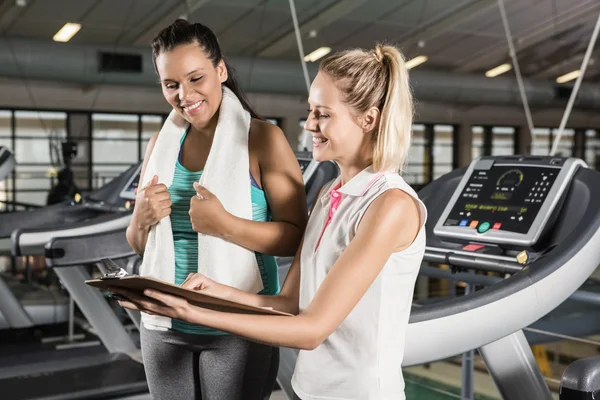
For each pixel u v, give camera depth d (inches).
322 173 101.1
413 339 58.2
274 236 53.6
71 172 244.8
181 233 55.8
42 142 323.6
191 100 53.0
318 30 318.7
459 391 122.2
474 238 76.6
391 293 43.9
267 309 40.2
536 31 226.5
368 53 44.9
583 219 67.6
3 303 164.7
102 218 120.2
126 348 133.3
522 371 71.2
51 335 169.6
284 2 326.0
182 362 57.0
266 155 55.2
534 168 76.9
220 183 54.6
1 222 149.4
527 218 73.4
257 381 56.2
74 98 331.6
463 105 265.3
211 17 340.8
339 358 44.7
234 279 53.7
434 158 277.4
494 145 251.9
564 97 215.9
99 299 131.6
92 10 328.8
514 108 240.7
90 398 100.3
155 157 57.9
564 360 121.0
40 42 320.8
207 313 39.8
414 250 44.1
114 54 331.6
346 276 41.1
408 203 43.0
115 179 152.8
